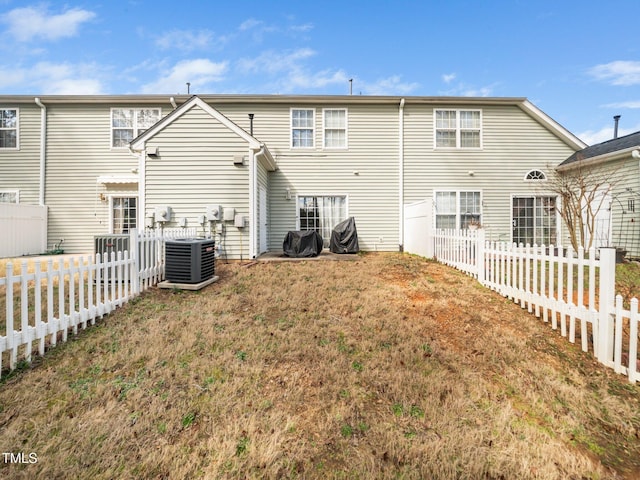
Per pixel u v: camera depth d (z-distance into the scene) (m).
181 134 8.73
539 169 11.52
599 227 10.30
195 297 5.09
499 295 5.29
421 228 9.62
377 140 11.40
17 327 3.70
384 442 2.11
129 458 1.92
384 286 5.73
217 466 1.88
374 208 11.38
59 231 10.98
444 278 6.39
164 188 8.72
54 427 2.14
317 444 2.09
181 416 2.28
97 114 11.11
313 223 11.34
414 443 2.09
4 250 9.56
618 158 9.54
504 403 2.59
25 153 10.98
